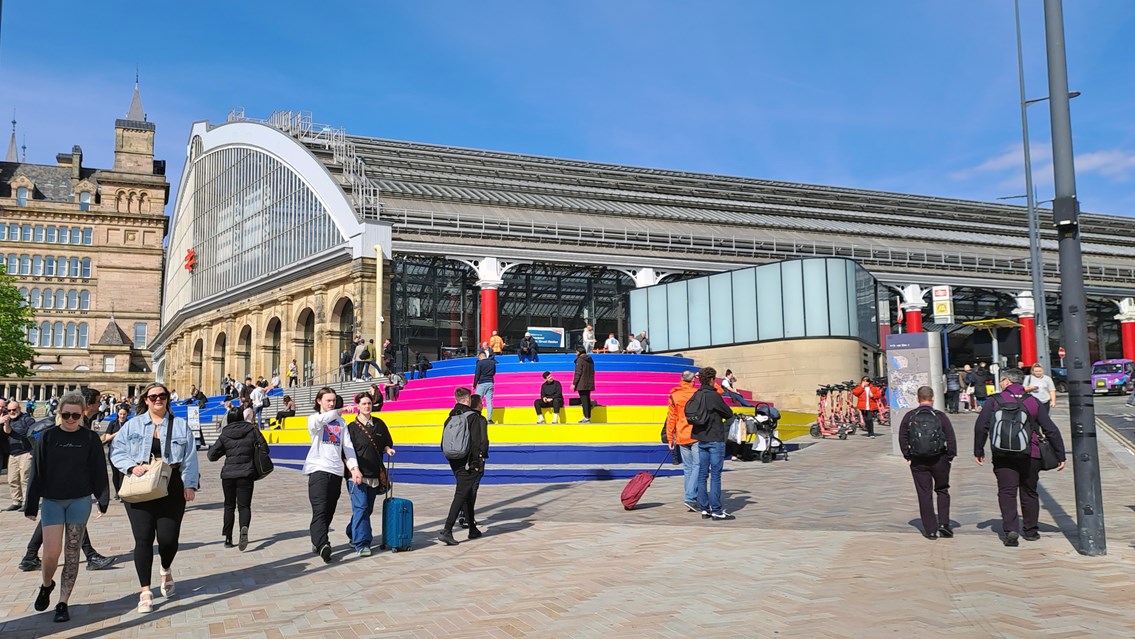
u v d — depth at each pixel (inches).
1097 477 364.2
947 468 411.5
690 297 1611.7
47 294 3863.2
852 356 1427.2
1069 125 377.1
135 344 3961.6
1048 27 382.3
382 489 435.5
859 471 709.3
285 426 1246.3
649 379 1151.6
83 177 4271.7
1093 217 3366.1
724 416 509.4
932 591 309.1
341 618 303.0
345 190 2018.9
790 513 511.2
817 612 287.7
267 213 2325.3
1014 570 338.0
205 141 2731.3
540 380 1131.9
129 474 316.2
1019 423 383.6
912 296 2250.2
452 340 2015.3
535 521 519.2
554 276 2075.5
